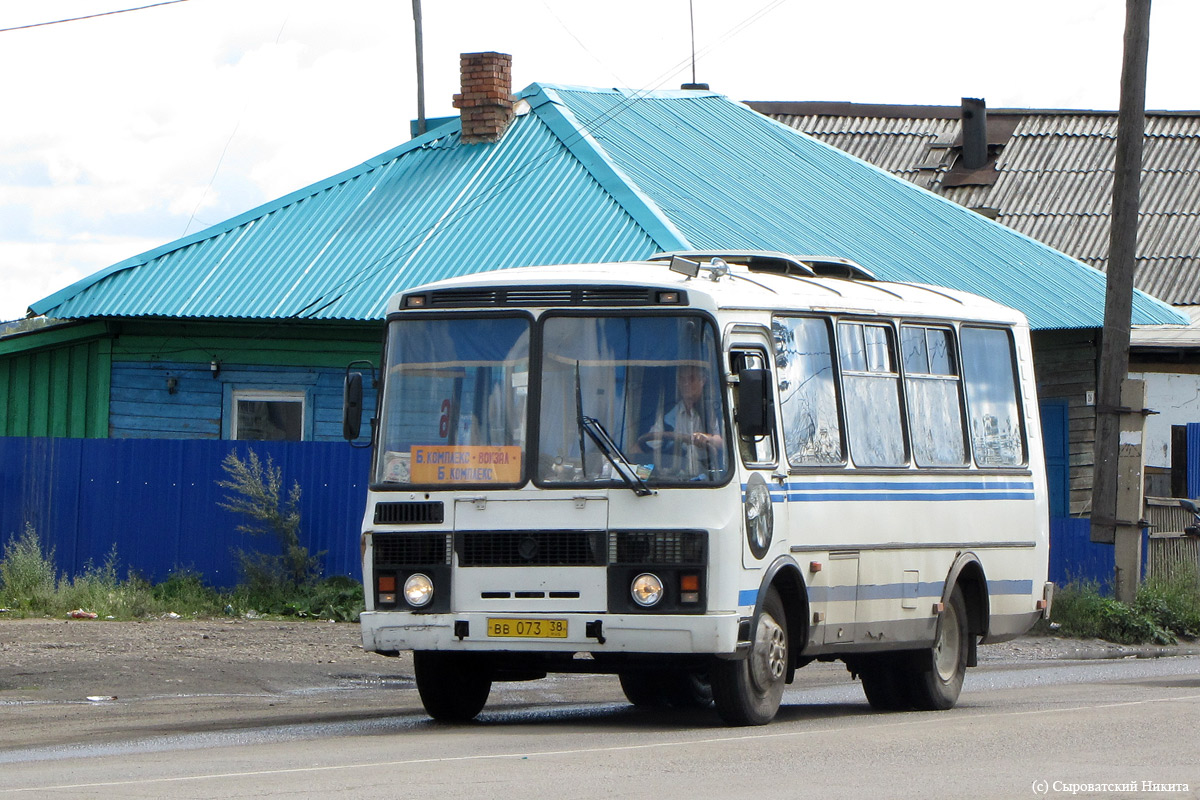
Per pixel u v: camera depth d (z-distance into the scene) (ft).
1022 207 267.80
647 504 81.25
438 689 88.43
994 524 105.70
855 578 92.43
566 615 81.35
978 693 111.04
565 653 84.12
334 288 171.12
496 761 68.64
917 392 100.32
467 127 196.24
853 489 92.58
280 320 172.14
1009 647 152.76
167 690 104.17
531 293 85.20
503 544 82.79
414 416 85.97
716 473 81.25
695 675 104.73
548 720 91.66
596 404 83.10
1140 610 162.40
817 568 88.79
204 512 157.17
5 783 63.16
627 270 88.84
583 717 94.12
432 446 85.15
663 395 82.53
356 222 183.73
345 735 81.71
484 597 82.89
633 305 83.71
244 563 153.89
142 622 140.46
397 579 84.79
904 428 98.37
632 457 82.07
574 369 83.71
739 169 208.64
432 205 183.62
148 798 57.82
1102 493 167.94
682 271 85.87
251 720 90.22
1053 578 169.99
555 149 190.39
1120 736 78.79
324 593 151.43
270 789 59.93
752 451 84.12
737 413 81.41
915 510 97.81
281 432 176.24
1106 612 159.94
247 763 68.59
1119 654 150.51
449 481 84.33
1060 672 128.06
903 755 71.56
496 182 186.29
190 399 177.37
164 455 157.89
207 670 112.37
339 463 156.56
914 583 97.50
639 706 104.17
